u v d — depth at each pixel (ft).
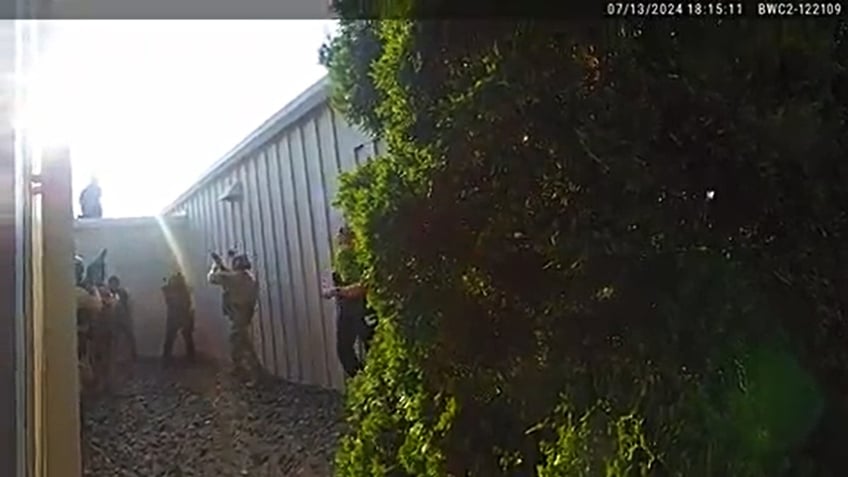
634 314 4.09
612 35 4.10
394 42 5.23
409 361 5.51
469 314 4.95
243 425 11.87
